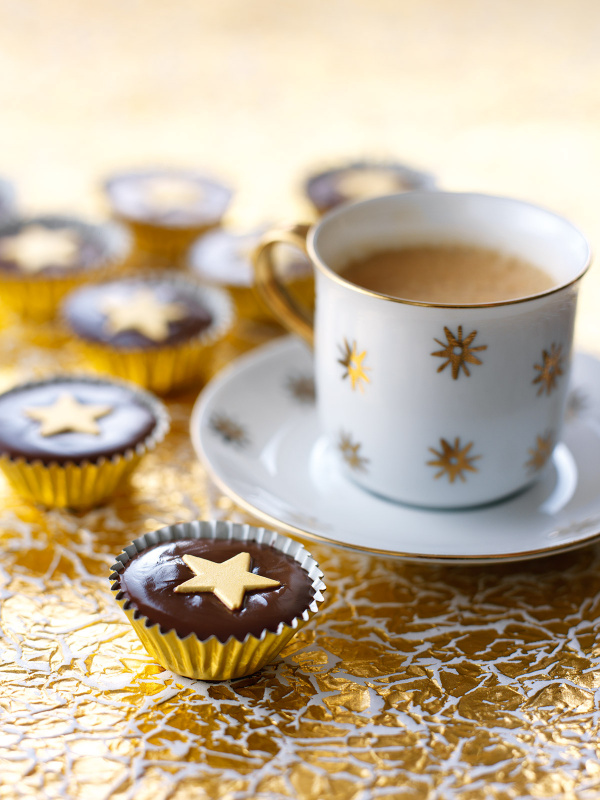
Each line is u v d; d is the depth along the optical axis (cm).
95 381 41
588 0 88
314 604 34
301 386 43
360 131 63
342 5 86
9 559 37
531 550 36
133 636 35
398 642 35
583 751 33
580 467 39
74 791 32
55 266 47
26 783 32
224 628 33
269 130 63
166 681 34
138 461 39
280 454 40
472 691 34
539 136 62
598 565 38
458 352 35
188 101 67
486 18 84
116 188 52
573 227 38
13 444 38
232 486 38
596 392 42
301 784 32
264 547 35
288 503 38
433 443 37
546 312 36
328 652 35
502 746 33
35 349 46
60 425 39
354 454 38
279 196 56
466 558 35
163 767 32
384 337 36
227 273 47
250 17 83
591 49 77
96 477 38
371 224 40
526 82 71
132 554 35
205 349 44
